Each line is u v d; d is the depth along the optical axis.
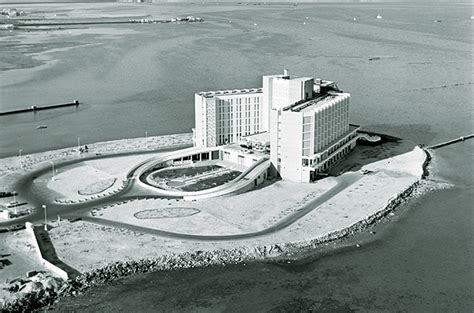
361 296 186.12
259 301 184.25
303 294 187.75
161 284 193.75
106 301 184.50
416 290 188.88
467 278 195.38
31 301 181.38
